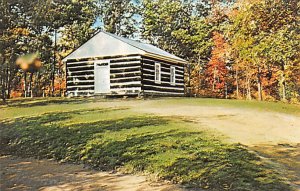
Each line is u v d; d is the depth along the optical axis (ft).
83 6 132.46
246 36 67.72
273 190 21.45
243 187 21.94
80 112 49.96
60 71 131.23
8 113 53.31
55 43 123.54
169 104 61.11
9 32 70.49
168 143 31.07
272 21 64.85
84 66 82.38
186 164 26.08
